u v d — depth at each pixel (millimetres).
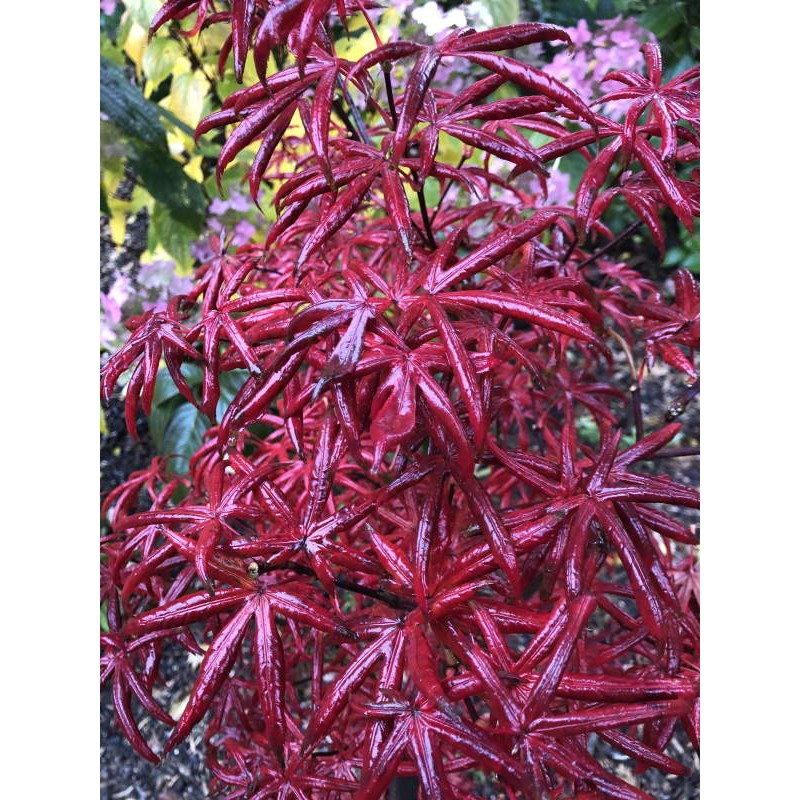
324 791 444
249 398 337
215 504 365
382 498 338
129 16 771
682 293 458
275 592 334
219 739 533
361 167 347
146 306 794
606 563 756
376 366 295
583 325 304
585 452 482
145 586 444
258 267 473
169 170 871
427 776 292
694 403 1046
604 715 309
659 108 365
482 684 309
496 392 362
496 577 344
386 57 319
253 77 699
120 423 1068
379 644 329
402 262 388
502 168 656
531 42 306
